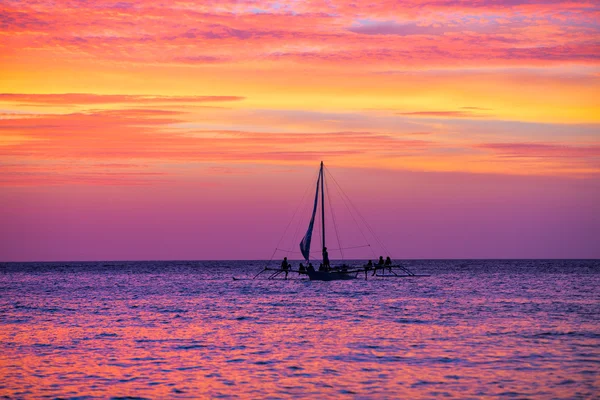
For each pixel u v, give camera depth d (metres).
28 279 188.25
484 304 86.38
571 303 87.06
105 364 44.53
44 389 37.56
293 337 56.22
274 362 44.84
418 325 63.50
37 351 49.78
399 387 37.62
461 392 36.41
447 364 43.62
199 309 83.75
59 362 45.28
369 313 75.88
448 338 54.66
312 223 140.75
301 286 137.25
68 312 80.56
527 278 171.25
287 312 78.38
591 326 61.66
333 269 150.50
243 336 57.16
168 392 36.88
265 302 94.50
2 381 39.47
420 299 96.50
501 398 35.25
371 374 40.88
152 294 115.75
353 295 107.12
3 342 54.38
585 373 40.75
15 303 95.06
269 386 38.06
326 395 36.09
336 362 44.66
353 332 58.97
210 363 44.69
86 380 39.72
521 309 78.88
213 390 37.28
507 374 40.59
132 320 70.88
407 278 172.00
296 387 37.78
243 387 37.88
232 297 105.94
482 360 44.84
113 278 195.50
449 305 85.31
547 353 47.31
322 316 73.12
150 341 54.56
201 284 152.25
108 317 74.19
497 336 55.53
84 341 54.75
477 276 186.62
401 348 49.81
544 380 39.00
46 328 63.72
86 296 110.62
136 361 45.56
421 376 40.22
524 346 50.28
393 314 74.31
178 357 46.97
